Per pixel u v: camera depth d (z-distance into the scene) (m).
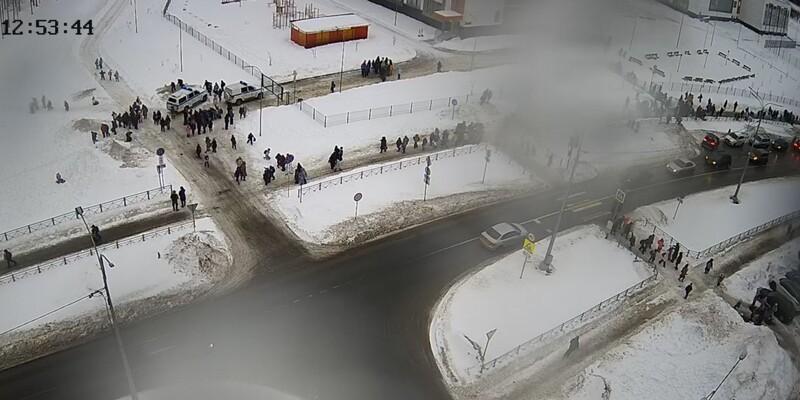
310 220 49.16
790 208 59.12
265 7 96.12
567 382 37.06
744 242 53.00
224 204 50.41
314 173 55.34
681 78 90.25
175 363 35.84
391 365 37.06
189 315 39.34
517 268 46.09
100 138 57.34
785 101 89.06
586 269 46.91
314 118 64.25
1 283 40.41
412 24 94.75
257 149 58.31
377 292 42.56
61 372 34.84
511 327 40.59
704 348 40.47
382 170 56.41
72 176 51.69
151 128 60.34
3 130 57.78
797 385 39.59
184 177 53.31
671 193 59.19
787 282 46.00
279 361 36.50
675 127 71.88
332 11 97.06
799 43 113.62
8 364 35.16
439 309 41.50
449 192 54.59
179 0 95.12
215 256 43.97
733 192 60.81
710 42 104.44
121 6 91.50
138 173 52.97
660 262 48.81
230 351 36.91
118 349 36.53
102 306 39.25
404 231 49.19
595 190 57.88
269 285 42.38
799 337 44.03
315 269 44.25
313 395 34.56
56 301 39.38
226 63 76.19
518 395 36.00
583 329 41.22
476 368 37.44
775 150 70.94
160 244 44.81
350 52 83.12
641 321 42.59
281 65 77.19
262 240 46.72
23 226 46.00
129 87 68.81
